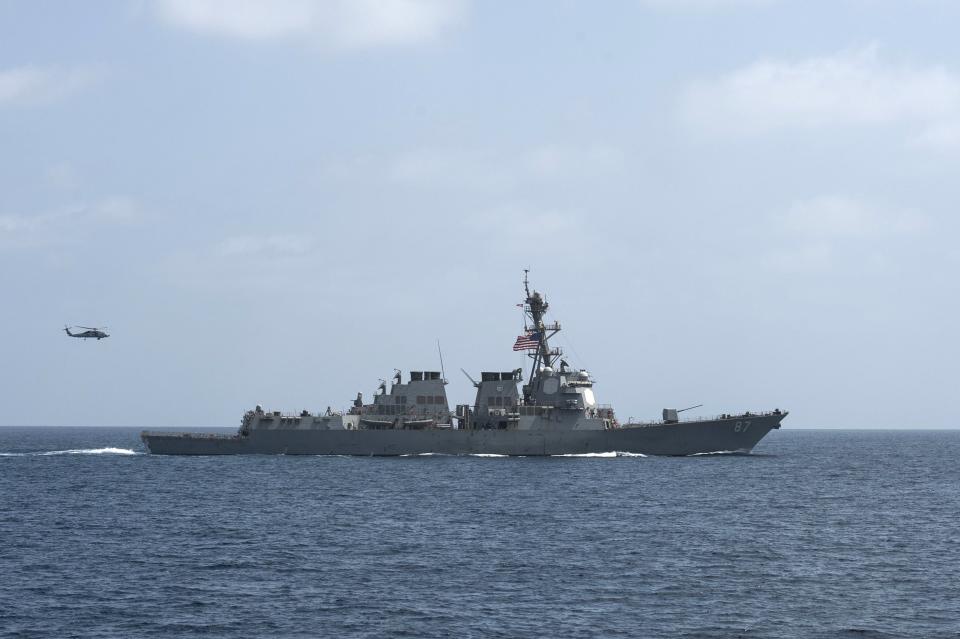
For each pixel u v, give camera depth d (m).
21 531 113.25
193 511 130.62
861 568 91.38
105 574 87.88
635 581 84.88
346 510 130.62
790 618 73.44
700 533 111.75
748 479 177.00
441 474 177.38
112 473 190.38
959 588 83.25
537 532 111.75
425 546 102.06
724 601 78.19
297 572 88.44
